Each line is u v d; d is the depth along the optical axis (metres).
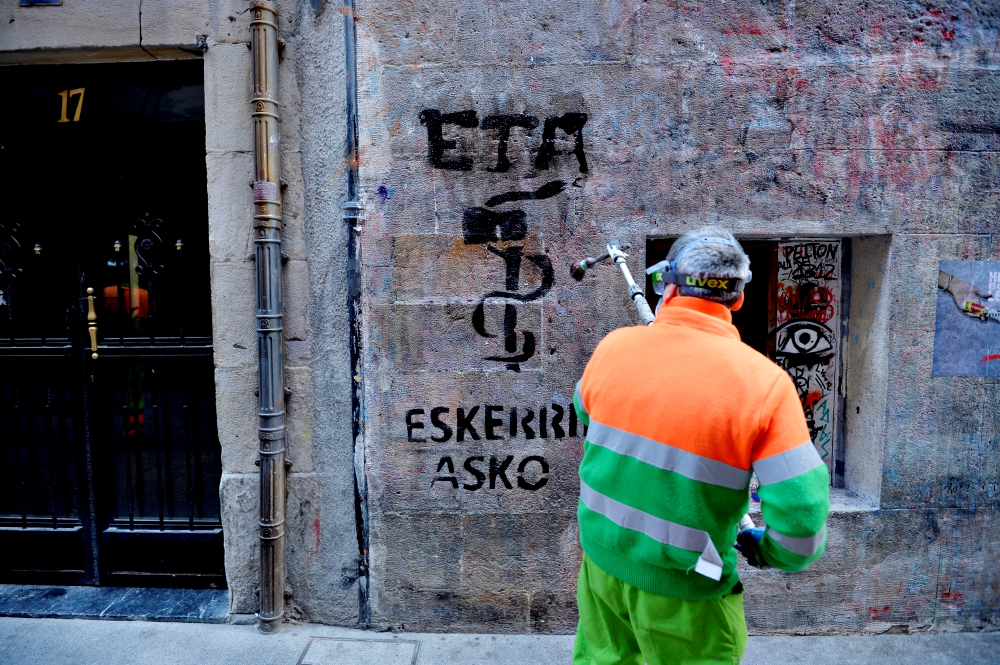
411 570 2.67
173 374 2.89
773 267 2.88
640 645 1.58
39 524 2.98
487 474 2.63
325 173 2.58
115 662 2.43
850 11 2.51
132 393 2.90
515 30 2.50
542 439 2.62
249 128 2.60
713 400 1.38
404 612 2.68
